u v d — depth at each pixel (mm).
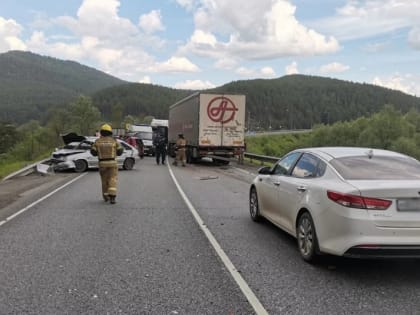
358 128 91812
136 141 35000
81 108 77688
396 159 6461
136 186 15406
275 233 8023
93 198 12398
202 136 26172
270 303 4719
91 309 4523
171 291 5047
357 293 5047
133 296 4883
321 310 4543
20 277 5473
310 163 6875
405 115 94750
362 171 6027
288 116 177500
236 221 9133
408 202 5324
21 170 19766
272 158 23391
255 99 174000
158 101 159125
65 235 7727
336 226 5512
